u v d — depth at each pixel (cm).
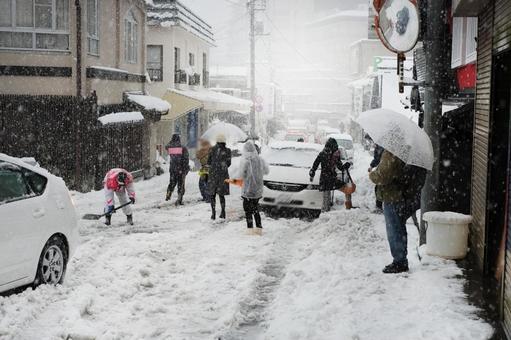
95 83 1936
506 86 783
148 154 2494
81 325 634
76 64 1856
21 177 750
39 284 754
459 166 1114
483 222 800
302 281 807
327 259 912
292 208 1507
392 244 818
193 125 3750
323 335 599
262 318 682
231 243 1088
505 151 780
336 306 679
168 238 1113
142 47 2514
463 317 630
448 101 1269
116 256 956
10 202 708
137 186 2103
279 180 1480
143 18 2508
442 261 858
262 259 962
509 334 562
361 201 1694
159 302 743
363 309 668
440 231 870
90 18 1962
